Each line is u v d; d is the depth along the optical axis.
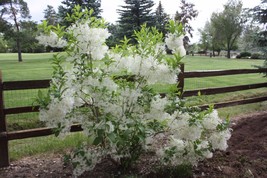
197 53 56.38
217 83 10.23
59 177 2.95
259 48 7.77
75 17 2.46
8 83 3.16
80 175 2.89
